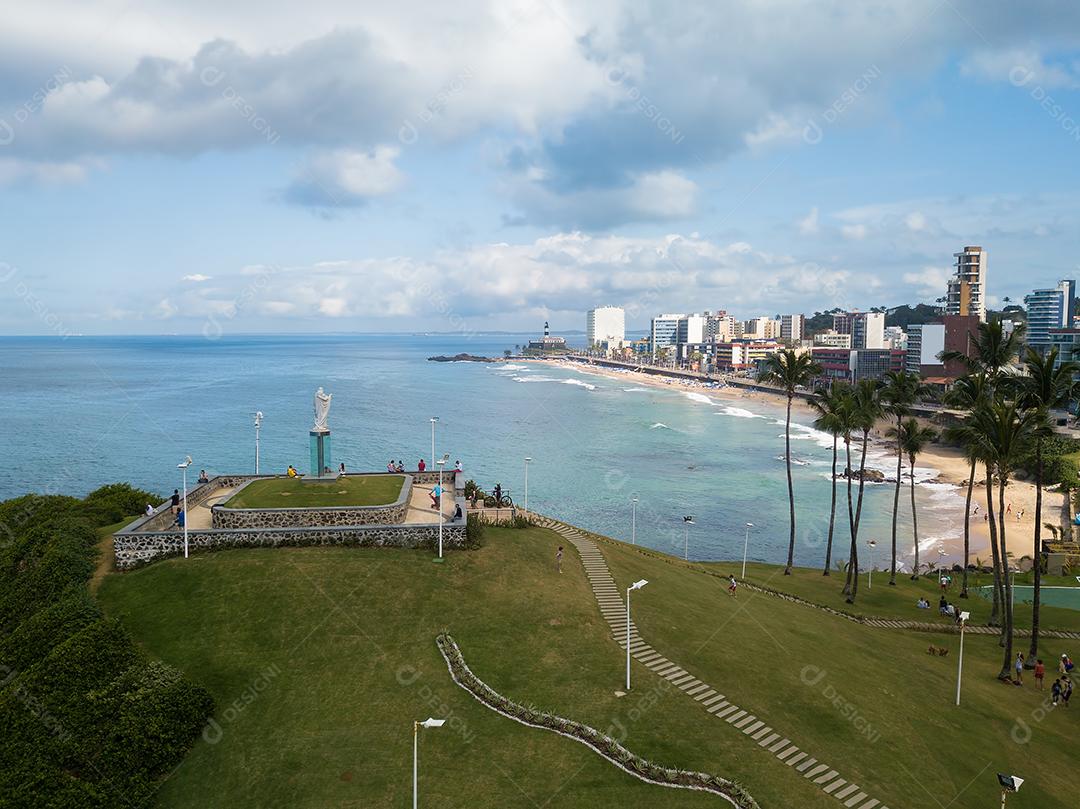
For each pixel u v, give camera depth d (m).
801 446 192.50
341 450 165.62
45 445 159.75
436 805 32.34
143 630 43.62
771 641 51.03
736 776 34.31
